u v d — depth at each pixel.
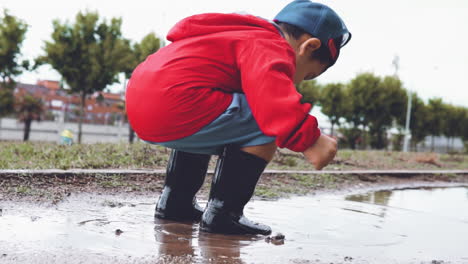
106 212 2.22
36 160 4.30
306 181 4.61
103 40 18.33
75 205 2.39
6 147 5.36
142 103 1.77
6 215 1.96
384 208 3.10
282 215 2.50
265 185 3.99
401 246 1.86
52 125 32.59
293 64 1.74
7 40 18.48
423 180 6.30
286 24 1.90
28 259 1.27
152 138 1.85
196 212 2.19
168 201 2.13
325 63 1.94
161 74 1.73
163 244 1.59
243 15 1.83
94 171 3.42
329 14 1.89
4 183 2.85
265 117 1.59
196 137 1.80
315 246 1.75
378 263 1.54
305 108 1.57
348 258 1.57
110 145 5.92
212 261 1.40
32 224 1.79
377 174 5.93
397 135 40.25
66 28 17.91
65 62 17.72
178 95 1.71
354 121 33.28
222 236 1.83
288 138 1.62
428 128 41.41
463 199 4.12
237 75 1.78
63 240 1.54
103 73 18.00
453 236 2.17
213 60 1.74
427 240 2.03
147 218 2.13
